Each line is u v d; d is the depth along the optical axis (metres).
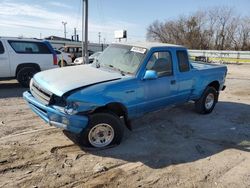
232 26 62.22
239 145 5.59
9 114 6.84
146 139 5.61
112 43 6.51
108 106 5.03
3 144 4.96
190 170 4.43
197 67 7.43
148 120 6.85
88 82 4.85
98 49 50.69
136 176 4.16
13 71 10.43
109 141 5.06
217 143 5.64
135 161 4.63
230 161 4.83
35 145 4.99
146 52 5.63
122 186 3.87
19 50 10.52
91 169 4.27
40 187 3.72
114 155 4.79
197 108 7.59
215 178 4.22
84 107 4.60
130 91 5.19
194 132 6.22
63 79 4.97
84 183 3.88
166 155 4.93
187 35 68.88
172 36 72.44
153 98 5.76
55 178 3.96
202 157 4.93
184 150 5.19
